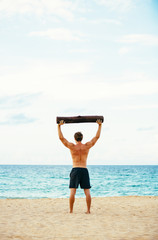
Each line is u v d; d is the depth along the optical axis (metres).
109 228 4.41
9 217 5.53
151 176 49.91
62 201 9.14
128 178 43.91
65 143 5.83
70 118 5.79
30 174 54.97
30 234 3.94
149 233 4.03
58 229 4.32
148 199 10.01
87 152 5.86
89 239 3.65
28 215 5.84
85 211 6.62
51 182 33.72
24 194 20.20
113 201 9.16
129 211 6.62
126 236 3.84
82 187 5.93
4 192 21.92
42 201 9.09
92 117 5.86
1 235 3.85
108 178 43.81
